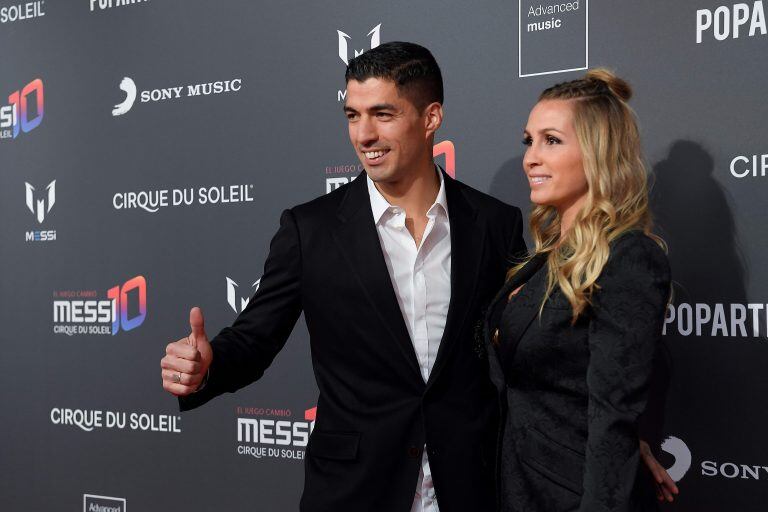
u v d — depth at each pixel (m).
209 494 2.49
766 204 1.80
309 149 2.32
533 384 1.36
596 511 1.15
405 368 1.49
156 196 2.57
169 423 2.56
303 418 2.34
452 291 1.52
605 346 1.20
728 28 1.83
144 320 2.59
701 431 1.87
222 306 2.46
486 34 2.09
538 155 1.40
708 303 1.86
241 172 2.43
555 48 2.01
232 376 1.50
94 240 2.68
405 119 1.49
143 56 2.59
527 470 1.34
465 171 2.12
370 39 2.23
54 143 2.75
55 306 2.76
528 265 1.47
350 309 1.52
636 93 1.92
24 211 2.80
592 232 1.27
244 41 2.42
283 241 1.60
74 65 2.71
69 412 2.74
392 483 1.47
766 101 1.80
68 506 2.74
